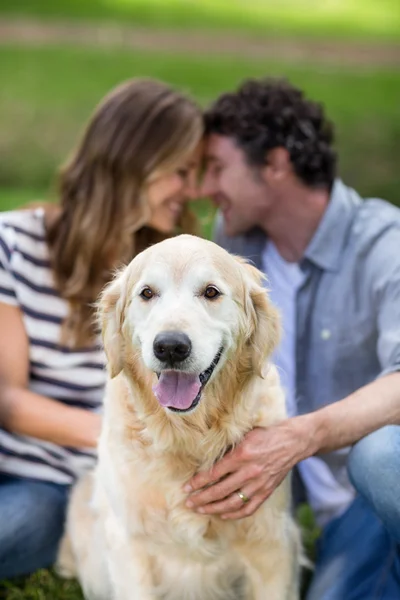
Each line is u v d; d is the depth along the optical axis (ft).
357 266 11.49
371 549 10.28
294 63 51.34
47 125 37.27
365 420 9.74
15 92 41.96
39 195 28.19
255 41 58.49
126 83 12.52
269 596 10.07
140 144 11.74
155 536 9.86
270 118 12.00
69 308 11.71
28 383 11.78
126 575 10.18
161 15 66.13
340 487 12.00
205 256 9.26
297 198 12.10
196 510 9.59
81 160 12.16
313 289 11.79
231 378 9.50
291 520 10.27
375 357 11.63
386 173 32.22
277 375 10.21
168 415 9.43
